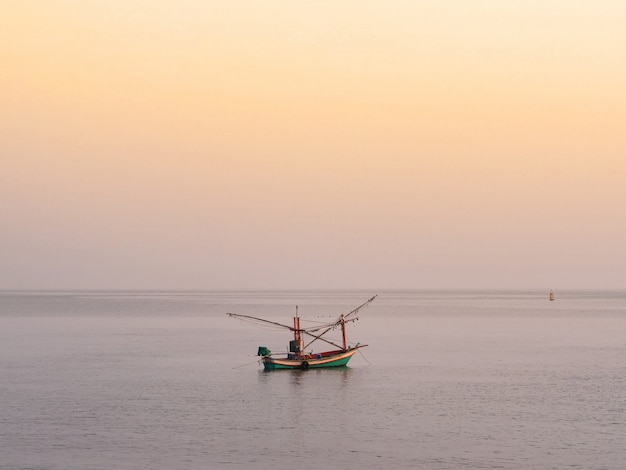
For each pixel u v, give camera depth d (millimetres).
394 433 60844
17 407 70562
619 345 133000
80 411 68875
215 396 77375
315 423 64438
